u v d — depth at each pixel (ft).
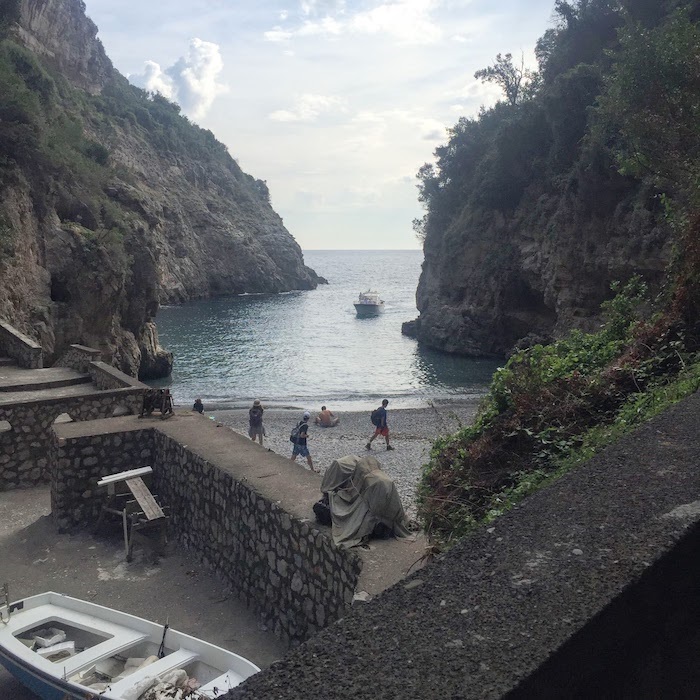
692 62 57.11
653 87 59.16
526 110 176.76
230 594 33.91
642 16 130.82
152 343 159.02
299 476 33.94
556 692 6.92
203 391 140.97
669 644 8.66
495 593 7.93
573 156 153.17
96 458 41.29
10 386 56.70
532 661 6.69
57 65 383.24
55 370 64.49
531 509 9.93
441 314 199.82
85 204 142.51
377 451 78.84
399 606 7.95
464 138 224.33
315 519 28.30
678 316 27.14
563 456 22.67
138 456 42.47
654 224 115.34
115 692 23.59
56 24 378.73
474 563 8.64
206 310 315.58
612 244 127.24
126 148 384.27
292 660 7.17
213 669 25.72
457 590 8.10
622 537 8.77
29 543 39.63
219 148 571.69
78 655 25.90
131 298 149.07
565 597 7.66
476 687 6.42
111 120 394.32
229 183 486.38
